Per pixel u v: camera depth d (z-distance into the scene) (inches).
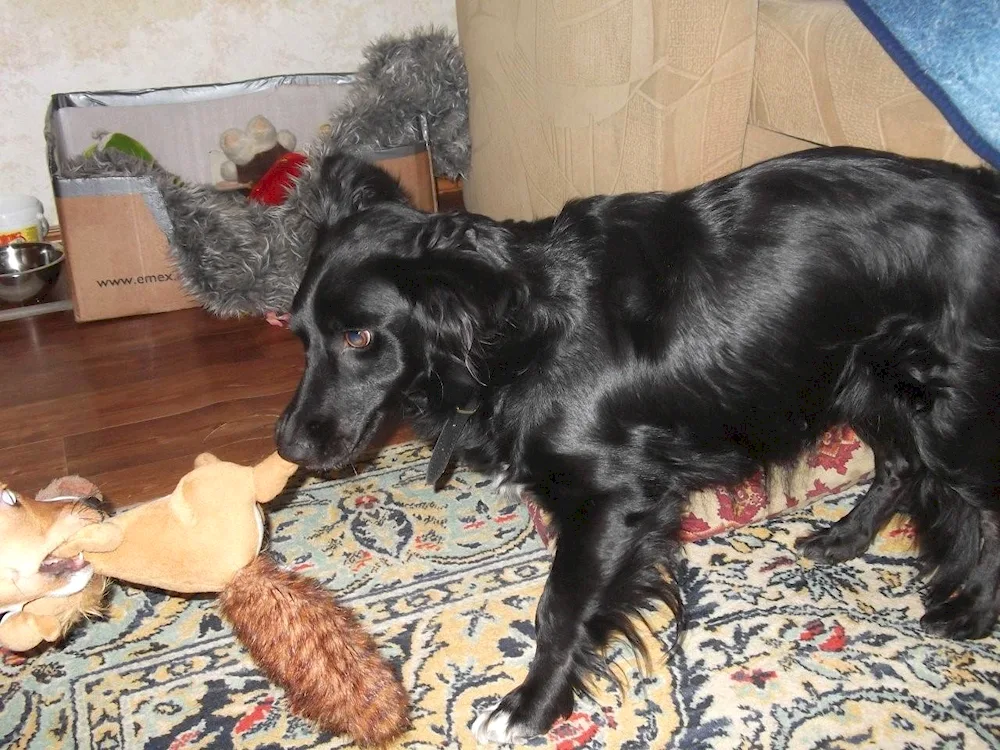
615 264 45.5
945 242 42.9
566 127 62.0
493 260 45.4
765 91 54.7
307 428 46.6
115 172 73.7
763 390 45.1
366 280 45.3
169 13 86.7
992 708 44.3
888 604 49.0
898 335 44.3
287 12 90.7
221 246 75.0
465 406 47.9
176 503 40.4
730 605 49.4
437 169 84.0
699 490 48.6
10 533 38.1
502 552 53.2
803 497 53.6
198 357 72.8
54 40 83.9
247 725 45.5
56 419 66.1
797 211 44.0
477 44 73.3
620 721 45.0
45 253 84.7
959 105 44.5
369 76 82.0
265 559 41.8
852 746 43.2
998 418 43.8
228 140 89.3
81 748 45.0
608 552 45.9
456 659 47.6
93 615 48.3
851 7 47.9
